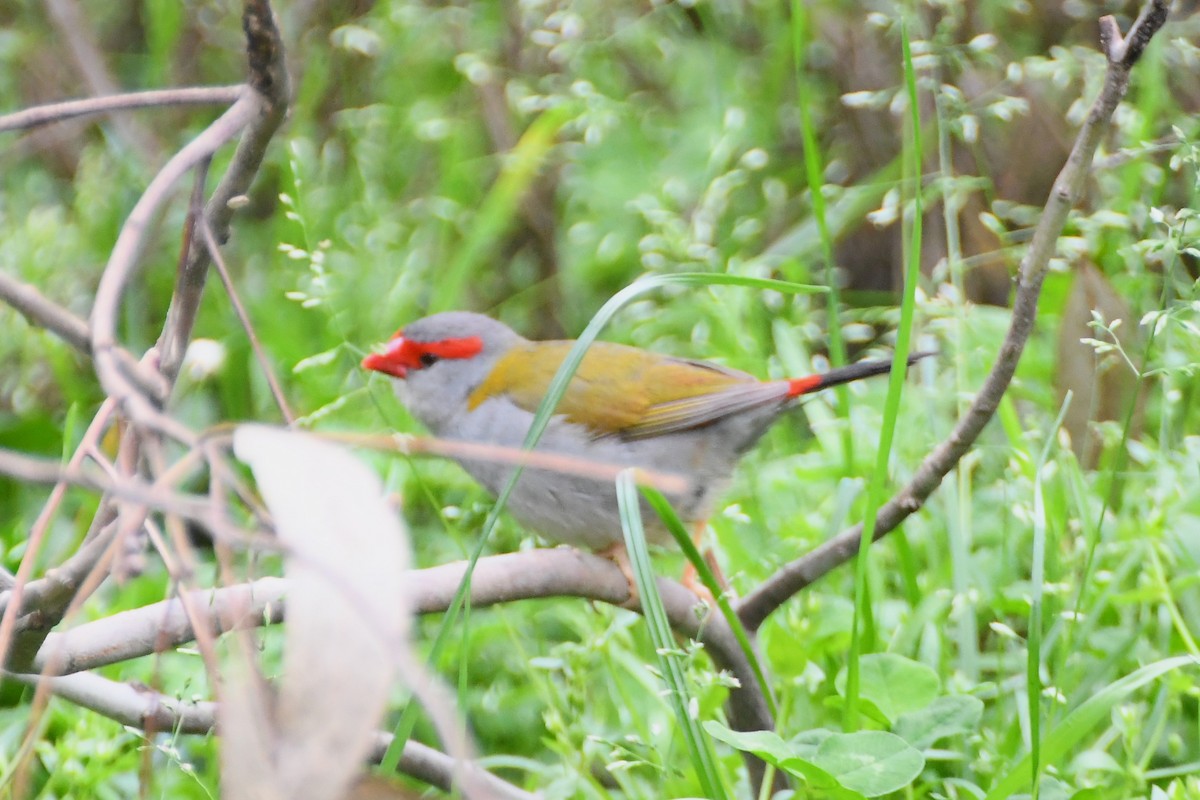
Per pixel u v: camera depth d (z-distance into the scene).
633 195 12.64
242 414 11.49
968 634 7.93
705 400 8.45
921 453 9.52
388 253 12.05
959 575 8.08
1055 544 8.20
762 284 5.98
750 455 10.26
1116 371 8.98
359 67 13.84
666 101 13.51
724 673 6.39
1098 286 8.88
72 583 4.70
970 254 11.91
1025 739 7.14
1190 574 8.02
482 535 5.54
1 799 5.15
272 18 4.66
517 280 13.24
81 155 13.62
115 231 12.28
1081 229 9.68
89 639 5.30
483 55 13.46
